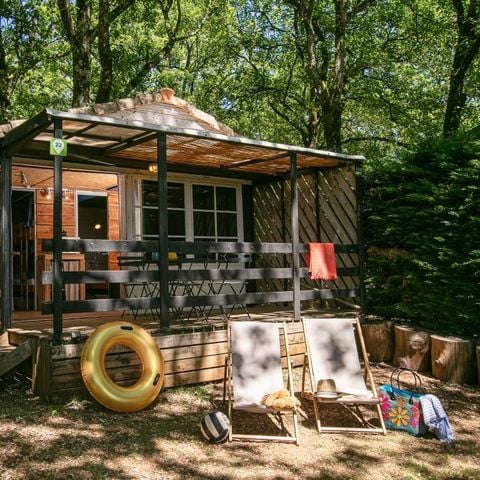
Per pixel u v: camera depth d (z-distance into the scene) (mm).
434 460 4062
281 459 3996
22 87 16453
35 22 14297
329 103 12359
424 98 15328
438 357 6148
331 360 5211
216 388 5832
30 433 4184
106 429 4391
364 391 4883
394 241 7531
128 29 15867
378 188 7824
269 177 9477
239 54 17656
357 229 7707
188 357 5836
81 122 5457
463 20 12742
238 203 9578
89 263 9484
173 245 5902
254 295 6500
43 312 4953
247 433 4562
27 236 10008
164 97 7039
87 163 7730
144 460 3836
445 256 6715
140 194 8336
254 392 4781
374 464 3955
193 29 18234
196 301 6035
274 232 9469
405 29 15414
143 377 5070
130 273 5551
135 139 6520
